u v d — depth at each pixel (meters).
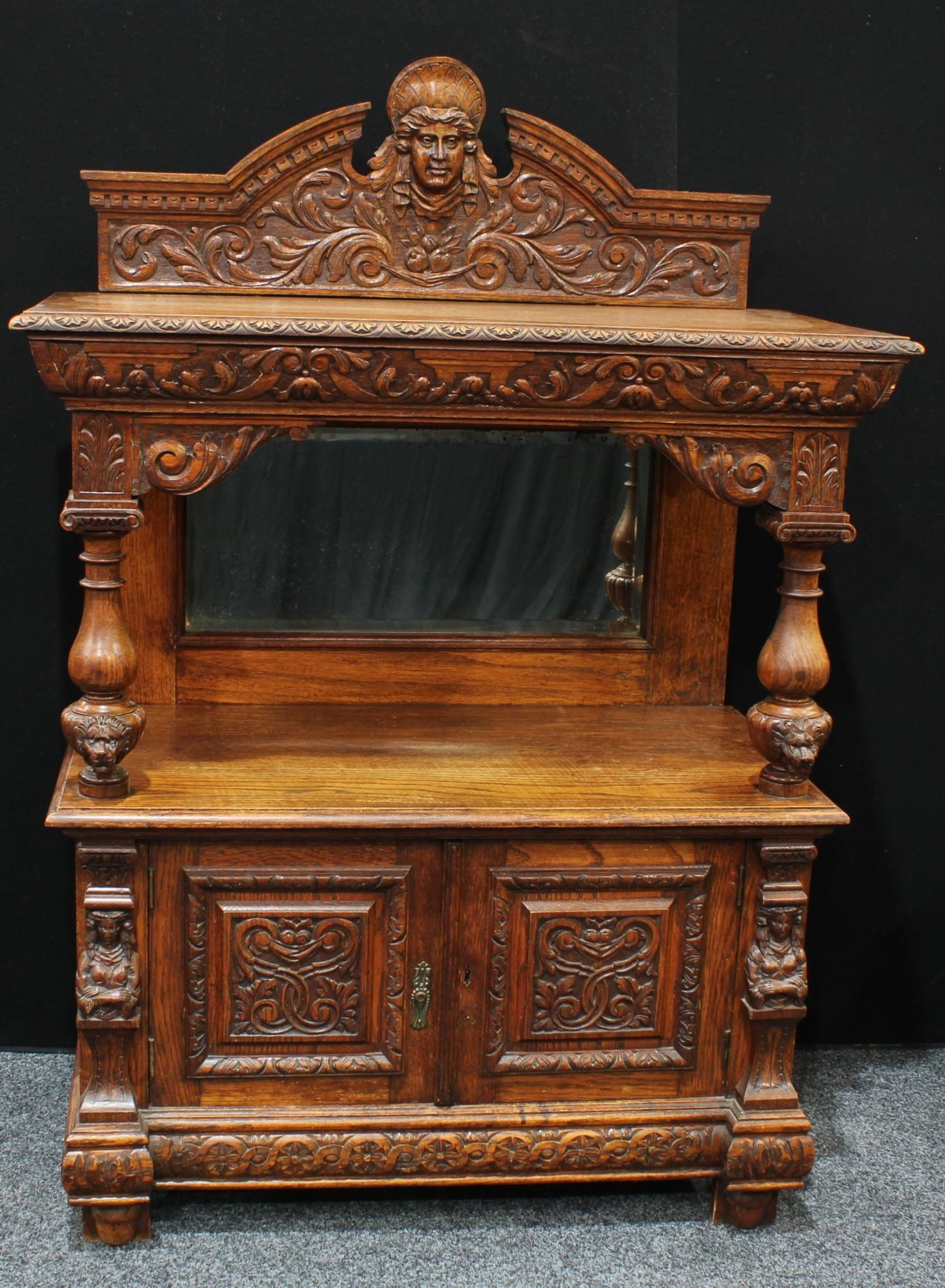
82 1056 2.29
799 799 2.22
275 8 2.47
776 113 2.60
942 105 2.62
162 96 2.49
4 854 2.75
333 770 2.27
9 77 2.45
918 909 2.94
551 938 2.22
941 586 2.81
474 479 2.49
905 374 2.72
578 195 2.40
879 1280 2.21
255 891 2.16
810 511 2.12
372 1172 2.26
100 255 2.34
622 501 2.54
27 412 2.59
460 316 2.13
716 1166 2.31
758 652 2.82
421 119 2.32
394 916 2.19
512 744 2.41
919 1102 2.74
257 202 2.34
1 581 2.65
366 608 2.54
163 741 2.36
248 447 2.02
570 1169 2.29
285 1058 2.23
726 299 2.47
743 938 2.27
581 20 2.53
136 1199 2.20
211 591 2.51
